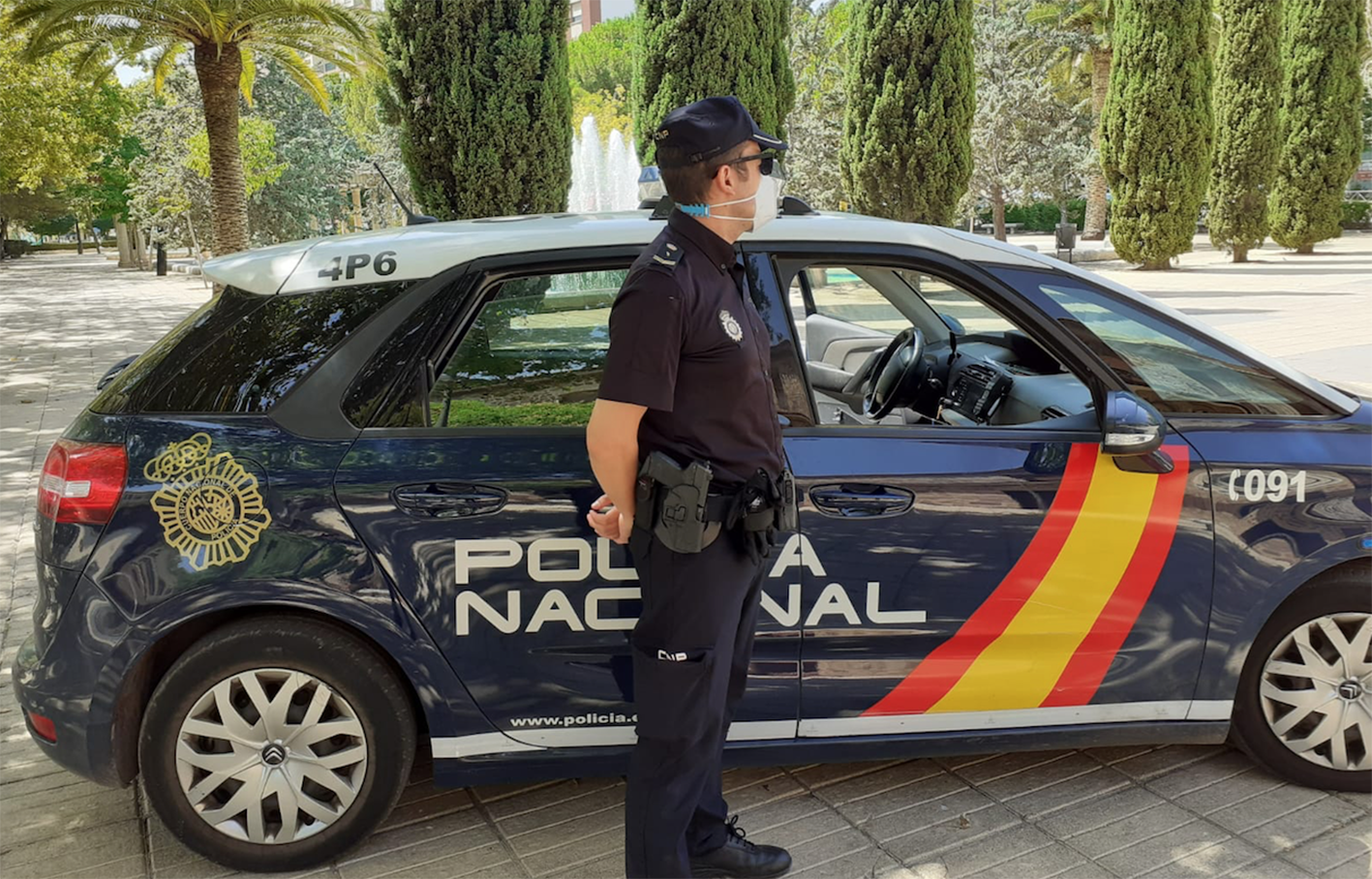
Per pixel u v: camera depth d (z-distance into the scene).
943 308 3.54
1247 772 3.12
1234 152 23.55
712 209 2.18
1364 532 2.83
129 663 2.55
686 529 2.14
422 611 2.58
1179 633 2.82
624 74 70.31
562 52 9.43
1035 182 30.59
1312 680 2.91
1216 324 12.85
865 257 2.82
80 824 3.00
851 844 2.80
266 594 2.54
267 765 2.63
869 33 12.81
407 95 9.36
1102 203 35.06
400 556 2.56
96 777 2.62
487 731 2.67
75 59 15.95
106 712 2.56
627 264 2.74
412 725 2.71
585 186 24.83
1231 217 23.91
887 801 3.01
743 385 2.20
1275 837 2.78
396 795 2.71
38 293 26.45
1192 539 2.78
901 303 3.54
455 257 2.72
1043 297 2.88
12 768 3.35
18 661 2.72
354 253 2.75
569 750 2.71
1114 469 2.75
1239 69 23.23
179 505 2.54
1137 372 2.87
